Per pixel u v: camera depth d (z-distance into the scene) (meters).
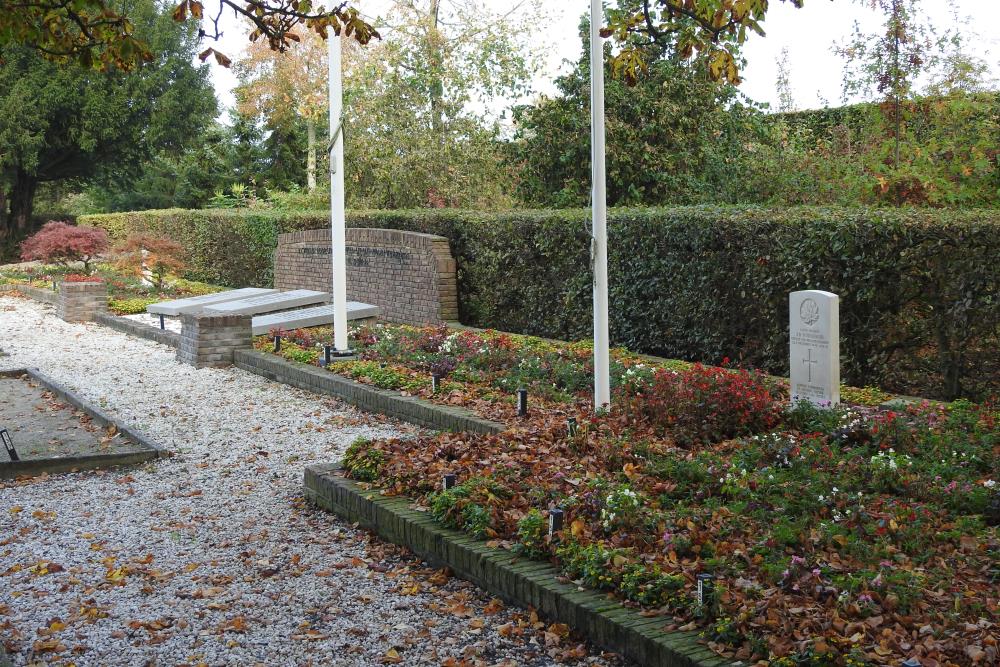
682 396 7.54
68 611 4.95
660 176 16.80
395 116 21.52
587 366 9.87
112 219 29.38
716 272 11.45
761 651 3.75
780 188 15.18
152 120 35.19
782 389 8.85
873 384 9.93
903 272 9.47
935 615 3.93
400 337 12.56
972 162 12.10
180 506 6.82
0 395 11.18
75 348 15.13
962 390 9.18
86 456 7.88
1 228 36.12
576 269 13.62
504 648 4.37
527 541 5.00
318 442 8.65
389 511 5.83
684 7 7.17
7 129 32.69
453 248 16.14
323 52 31.89
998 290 8.76
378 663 4.30
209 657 4.40
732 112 17.23
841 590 4.15
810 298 8.10
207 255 24.48
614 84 16.75
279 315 14.34
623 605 4.34
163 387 11.54
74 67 33.41
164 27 35.72
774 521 5.17
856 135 15.34
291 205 27.62
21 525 6.42
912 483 5.76
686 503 5.64
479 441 7.04
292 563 5.61
